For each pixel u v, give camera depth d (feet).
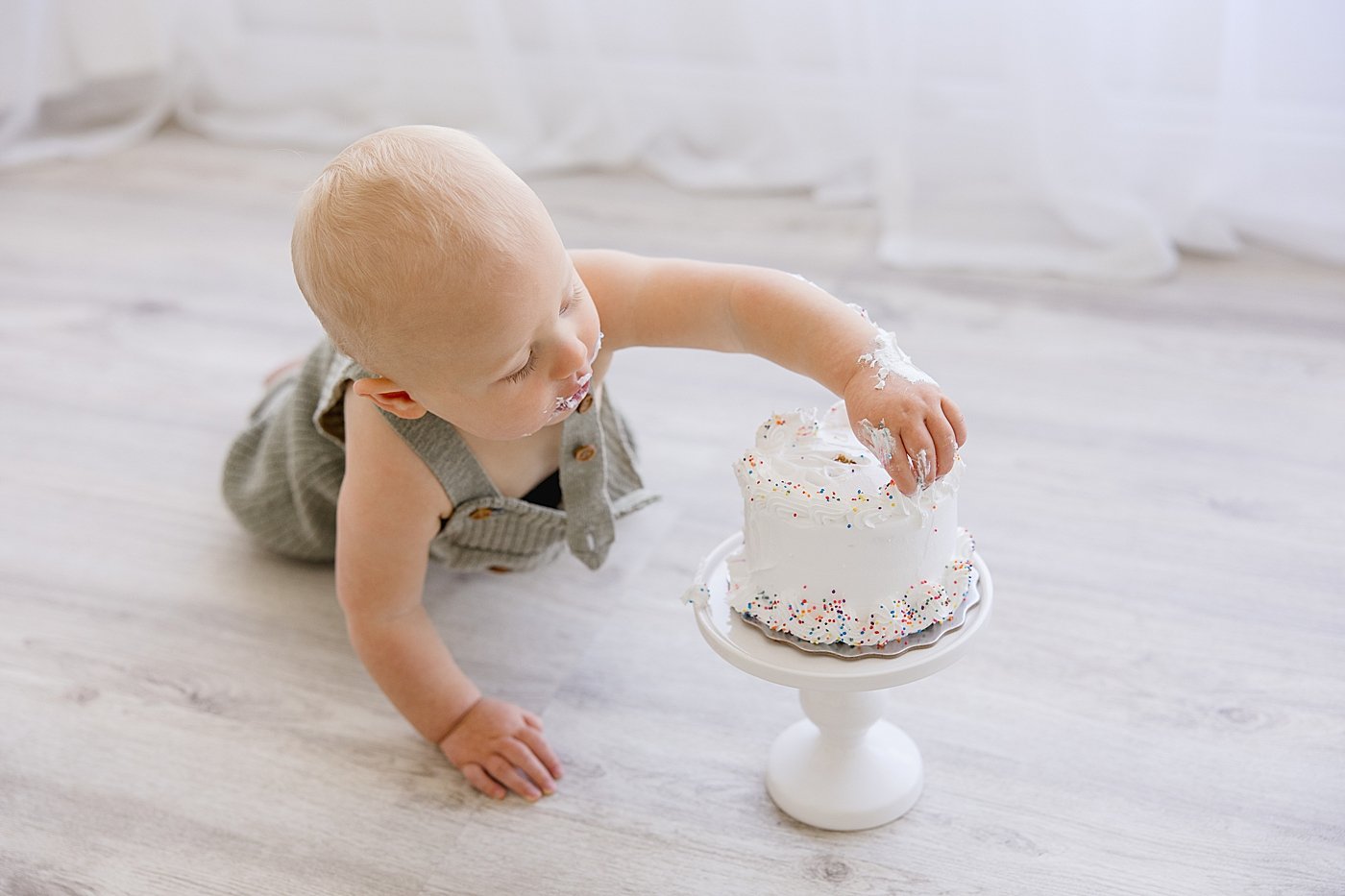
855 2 6.33
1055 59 5.53
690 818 3.23
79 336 5.77
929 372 5.00
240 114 8.21
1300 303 5.31
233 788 3.42
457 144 2.66
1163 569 3.92
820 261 5.94
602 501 3.56
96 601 4.17
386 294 2.56
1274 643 3.62
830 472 2.77
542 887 3.06
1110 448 4.48
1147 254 5.58
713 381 5.10
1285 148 5.61
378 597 3.36
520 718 3.47
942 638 2.78
